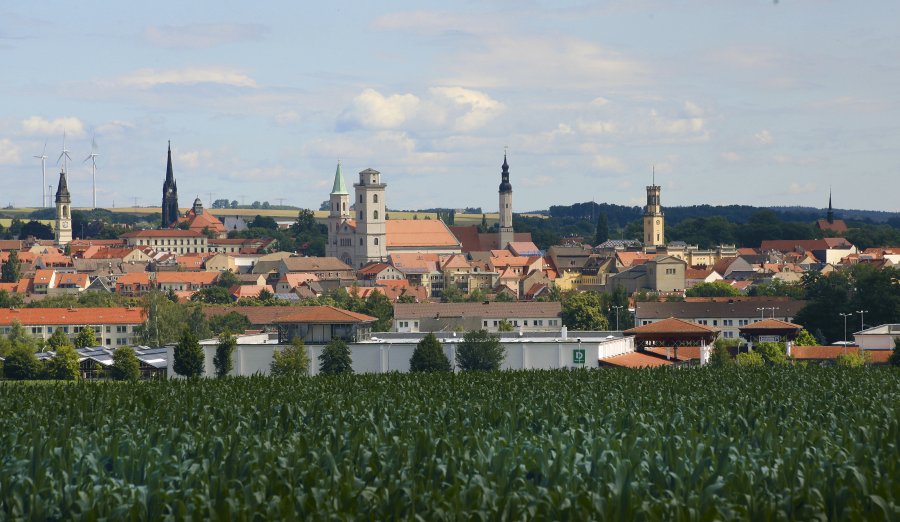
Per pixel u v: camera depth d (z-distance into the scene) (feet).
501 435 329.11
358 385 489.67
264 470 270.26
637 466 270.87
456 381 501.97
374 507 239.50
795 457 277.64
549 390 459.32
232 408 393.91
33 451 291.17
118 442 303.68
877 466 276.82
